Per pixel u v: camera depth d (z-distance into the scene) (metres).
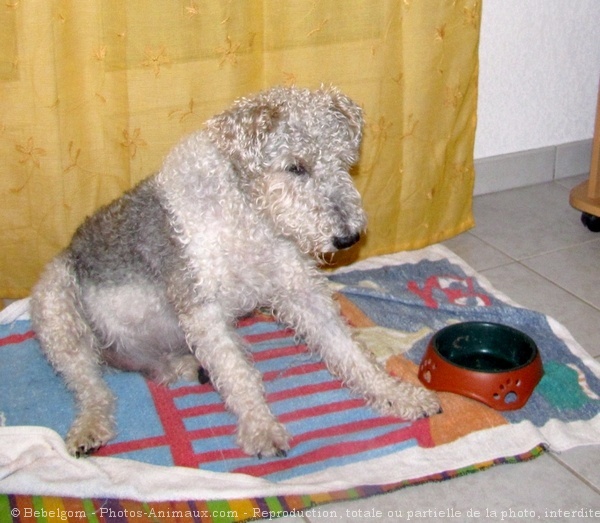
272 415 1.54
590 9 2.24
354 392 1.61
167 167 1.54
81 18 1.66
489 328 1.67
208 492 1.42
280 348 1.76
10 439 1.49
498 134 2.29
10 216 1.79
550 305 1.89
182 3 1.70
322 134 1.46
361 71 1.86
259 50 1.80
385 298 1.88
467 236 2.14
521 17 2.17
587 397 1.61
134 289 1.59
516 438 1.52
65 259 1.62
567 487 1.46
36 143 1.72
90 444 1.50
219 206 1.49
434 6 1.85
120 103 1.74
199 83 1.77
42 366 1.72
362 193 1.97
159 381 1.66
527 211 2.24
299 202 1.44
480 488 1.46
